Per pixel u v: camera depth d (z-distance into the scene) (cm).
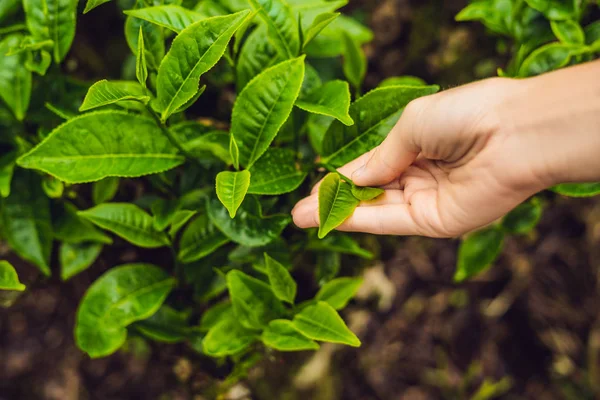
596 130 36
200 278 46
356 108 41
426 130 39
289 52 41
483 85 39
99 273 53
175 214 42
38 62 43
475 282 70
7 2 44
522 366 71
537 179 38
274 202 44
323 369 61
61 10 42
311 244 47
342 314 63
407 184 43
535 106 37
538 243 69
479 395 70
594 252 68
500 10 48
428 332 69
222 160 43
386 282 67
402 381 69
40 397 65
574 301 69
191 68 37
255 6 40
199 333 47
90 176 38
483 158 39
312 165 42
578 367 70
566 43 45
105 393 64
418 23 64
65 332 63
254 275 46
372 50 66
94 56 56
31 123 46
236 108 39
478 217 41
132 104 42
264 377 57
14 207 46
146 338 50
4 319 62
